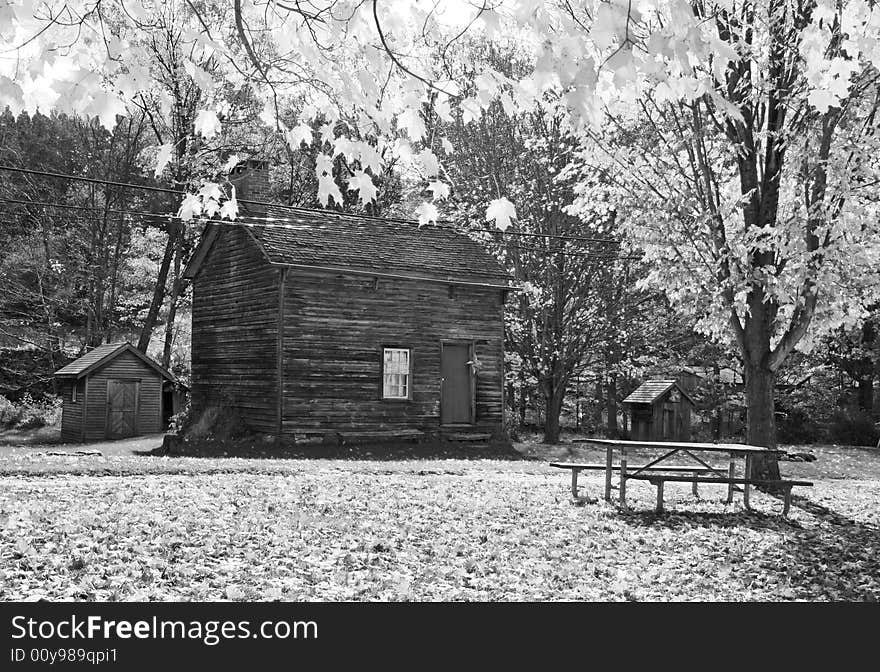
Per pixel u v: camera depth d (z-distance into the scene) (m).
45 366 46.97
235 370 29.05
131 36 4.90
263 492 14.95
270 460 21.11
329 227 29.48
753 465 18.88
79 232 47.88
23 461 19.27
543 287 35.28
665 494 17.47
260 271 27.88
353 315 27.83
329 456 24.47
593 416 47.72
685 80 4.24
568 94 4.07
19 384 45.88
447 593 8.58
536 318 36.19
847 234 16.50
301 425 26.80
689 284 18.56
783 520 14.77
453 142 36.00
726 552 11.77
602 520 13.75
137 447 30.17
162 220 51.94
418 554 10.37
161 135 37.31
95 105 4.52
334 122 5.30
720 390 43.78
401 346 28.69
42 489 14.57
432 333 29.39
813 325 18.45
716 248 17.67
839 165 15.77
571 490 17.27
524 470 22.22
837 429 40.94
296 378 26.78
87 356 36.66
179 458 20.95
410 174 5.43
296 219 28.98
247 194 29.00
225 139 30.78
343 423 27.52
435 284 29.48
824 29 8.08
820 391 42.91
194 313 31.88
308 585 8.49
